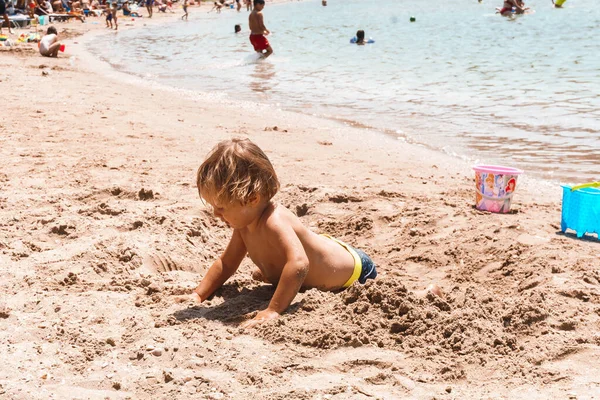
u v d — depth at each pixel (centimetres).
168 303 390
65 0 4144
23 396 278
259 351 326
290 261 376
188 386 290
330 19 3712
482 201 594
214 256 496
